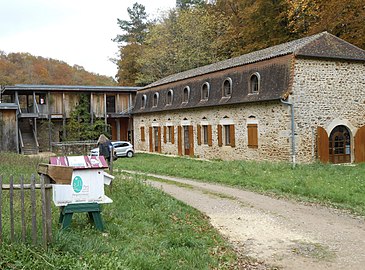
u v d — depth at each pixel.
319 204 11.11
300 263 6.49
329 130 20.84
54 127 37.34
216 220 9.49
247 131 22.95
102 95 37.66
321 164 19.11
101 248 6.18
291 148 20.05
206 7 48.41
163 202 10.44
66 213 7.09
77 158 7.41
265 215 9.91
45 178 6.31
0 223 5.76
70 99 36.56
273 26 33.03
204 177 16.55
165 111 32.12
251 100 21.89
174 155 30.77
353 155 21.50
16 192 9.36
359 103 21.75
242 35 38.50
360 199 11.10
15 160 17.86
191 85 28.59
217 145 25.77
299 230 8.49
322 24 25.67
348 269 6.14
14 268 5.11
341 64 21.27
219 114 25.42
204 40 45.75
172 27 47.94
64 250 5.89
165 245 6.97
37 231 6.40
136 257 5.91
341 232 8.26
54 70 62.00
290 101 19.91
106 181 7.86
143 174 17.14
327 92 20.84
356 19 24.80
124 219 8.31
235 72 23.95
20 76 57.34
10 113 32.06
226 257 6.79
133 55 54.81
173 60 47.12
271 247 7.38
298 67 20.14
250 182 14.58
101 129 36.69
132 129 39.62
